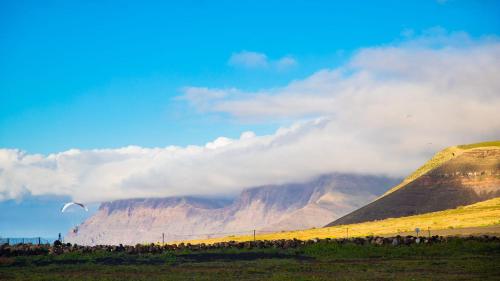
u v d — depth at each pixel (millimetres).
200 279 46375
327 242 73750
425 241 71625
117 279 47062
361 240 73750
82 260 64500
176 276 49000
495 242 70062
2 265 60531
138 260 64375
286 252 69375
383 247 69500
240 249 72875
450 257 61125
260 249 72562
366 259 62031
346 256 64938
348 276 46844
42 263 62281
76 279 47469
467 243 69562
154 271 53531
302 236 136625
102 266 58656
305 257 65250
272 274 49375
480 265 52875
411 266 53562
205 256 67312
